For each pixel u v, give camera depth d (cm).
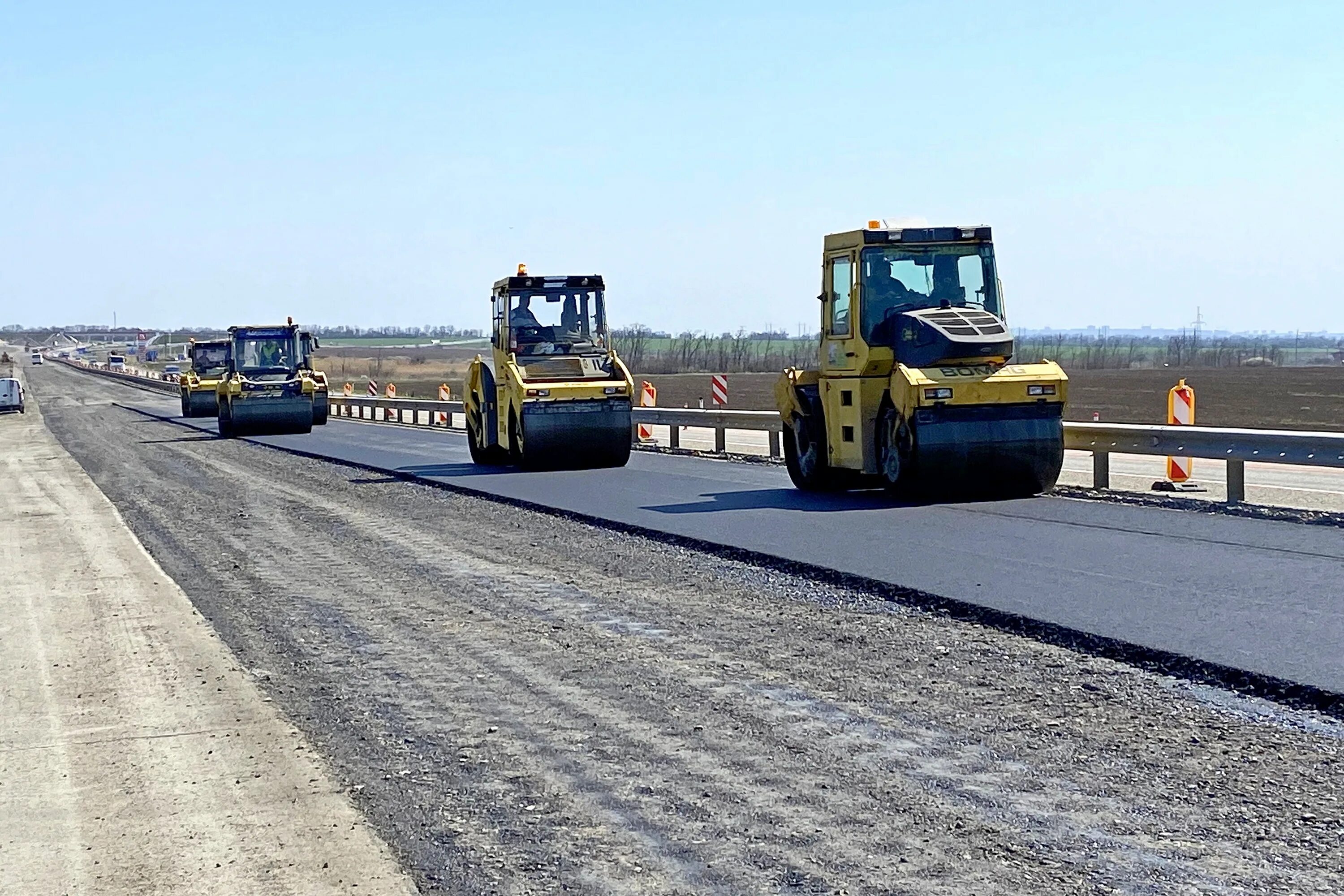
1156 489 1706
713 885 509
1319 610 924
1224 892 486
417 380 9150
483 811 604
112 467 2850
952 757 653
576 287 2366
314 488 2167
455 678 859
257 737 742
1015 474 1592
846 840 546
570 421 2272
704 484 1969
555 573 1237
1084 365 10256
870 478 1833
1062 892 489
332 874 539
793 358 10156
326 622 1060
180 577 1324
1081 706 738
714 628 972
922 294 1666
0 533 1762
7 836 603
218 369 5231
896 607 1020
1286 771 618
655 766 655
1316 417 3616
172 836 592
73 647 1006
